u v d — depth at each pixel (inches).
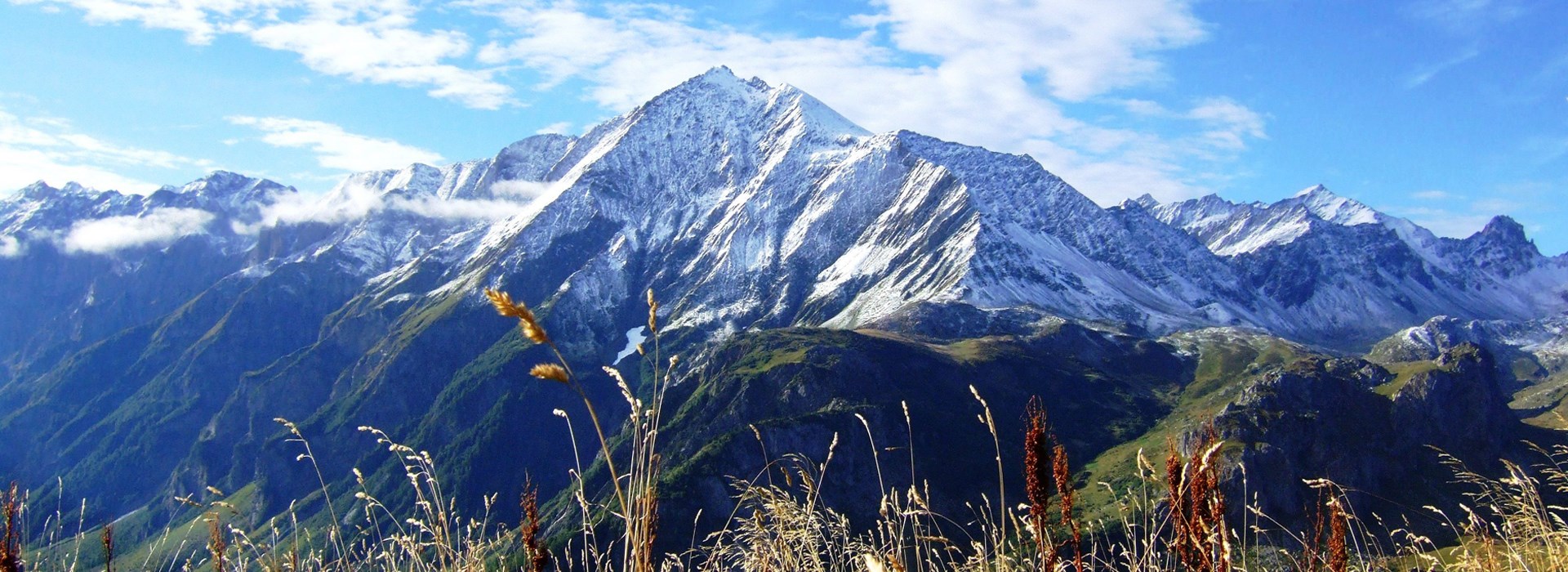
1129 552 291.0
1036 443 272.4
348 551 357.4
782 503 354.0
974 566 308.2
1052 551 267.4
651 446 257.3
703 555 365.7
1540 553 375.2
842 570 341.1
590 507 329.7
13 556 288.4
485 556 348.2
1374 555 367.2
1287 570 320.5
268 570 339.9
